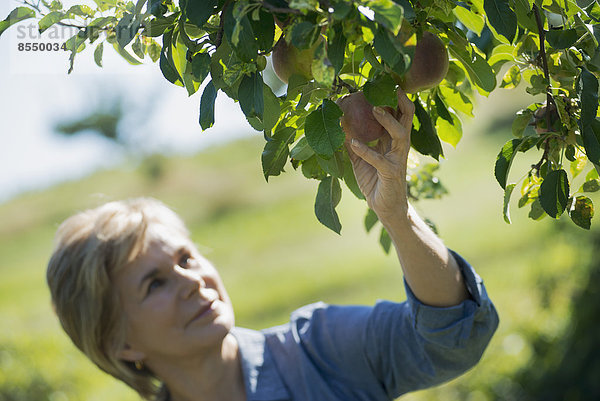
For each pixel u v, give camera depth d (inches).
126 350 68.9
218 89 43.4
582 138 43.9
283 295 369.4
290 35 37.5
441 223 385.4
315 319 72.2
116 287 67.0
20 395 181.9
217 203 644.1
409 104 45.3
